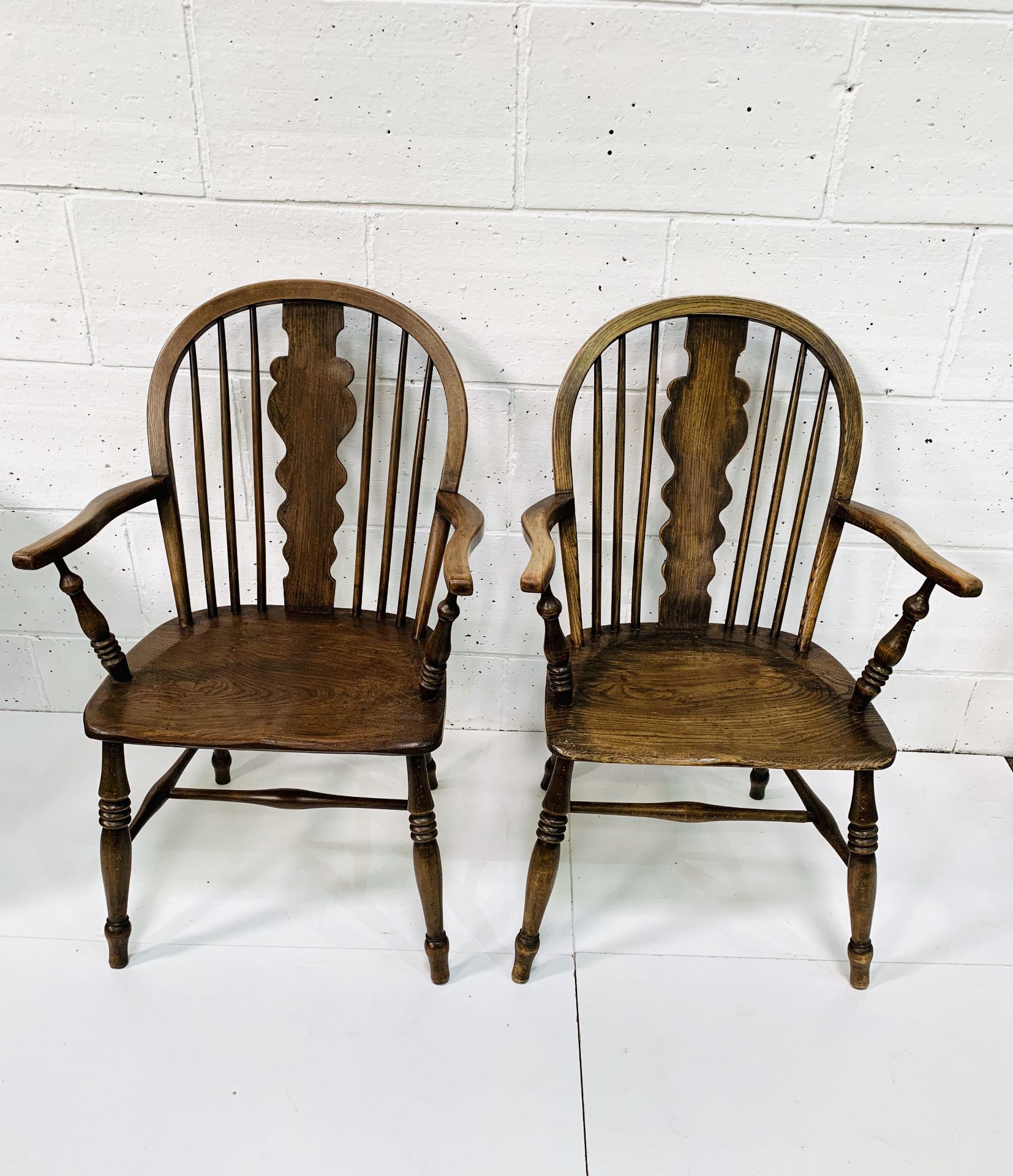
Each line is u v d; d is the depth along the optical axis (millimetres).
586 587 1473
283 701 1020
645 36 1077
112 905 1079
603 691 1083
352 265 1231
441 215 1192
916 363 1270
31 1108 955
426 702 1024
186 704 1003
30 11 1068
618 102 1117
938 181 1151
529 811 1429
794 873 1325
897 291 1224
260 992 1101
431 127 1135
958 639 1468
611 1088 997
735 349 1173
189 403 1331
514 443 1354
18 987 1092
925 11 1055
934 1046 1058
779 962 1169
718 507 1223
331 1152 923
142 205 1189
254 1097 975
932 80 1093
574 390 1150
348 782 1471
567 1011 1090
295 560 1258
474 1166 914
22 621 1514
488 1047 1040
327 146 1149
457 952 1170
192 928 1189
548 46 1083
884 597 1446
